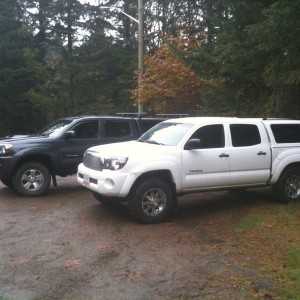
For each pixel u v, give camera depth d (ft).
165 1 104.32
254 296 15.97
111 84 122.31
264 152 29.55
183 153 26.89
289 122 31.27
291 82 33.76
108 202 31.01
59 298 15.88
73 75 122.42
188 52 45.83
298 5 28.86
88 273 18.20
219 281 17.35
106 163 26.00
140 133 38.65
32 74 101.35
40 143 34.22
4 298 15.88
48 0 123.03
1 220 26.76
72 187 38.45
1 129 101.76
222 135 28.55
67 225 25.58
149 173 26.22
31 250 21.08
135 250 21.12
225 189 28.63
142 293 16.28
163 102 65.05
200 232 24.17
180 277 17.78
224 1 38.55
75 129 36.06
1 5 108.88
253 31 32.68
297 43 32.04
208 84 50.75
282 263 19.15
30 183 34.14
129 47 121.39
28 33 118.83
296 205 29.99
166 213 26.37
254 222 25.62
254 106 42.63
